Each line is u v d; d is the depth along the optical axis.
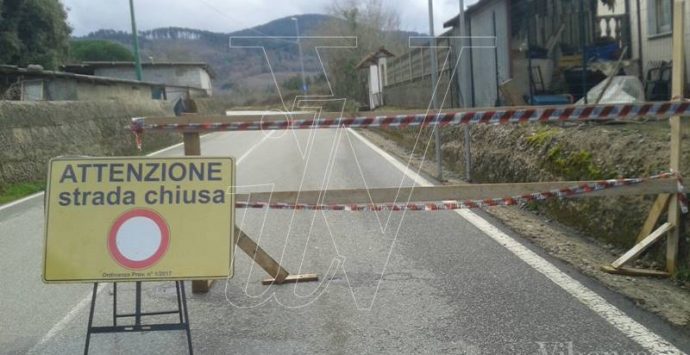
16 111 14.01
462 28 11.32
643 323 4.29
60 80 20.09
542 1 12.34
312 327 4.52
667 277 5.21
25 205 10.53
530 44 12.35
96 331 3.92
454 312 4.65
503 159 9.34
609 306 4.60
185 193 4.08
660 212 5.34
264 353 4.11
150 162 4.11
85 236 3.97
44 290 5.62
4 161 12.60
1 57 24.75
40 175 13.91
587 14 11.90
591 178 6.78
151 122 4.80
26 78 18.38
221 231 4.04
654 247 5.53
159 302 5.14
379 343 4.19
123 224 4.00
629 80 9.76
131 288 5.54
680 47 5.07
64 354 4.21
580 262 5.65
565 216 7.04
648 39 10.90
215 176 4.12
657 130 7.08
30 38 26.38
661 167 5.88
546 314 4.52
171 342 4.34
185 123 4.82
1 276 6.14
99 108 19.56
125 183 4.07
